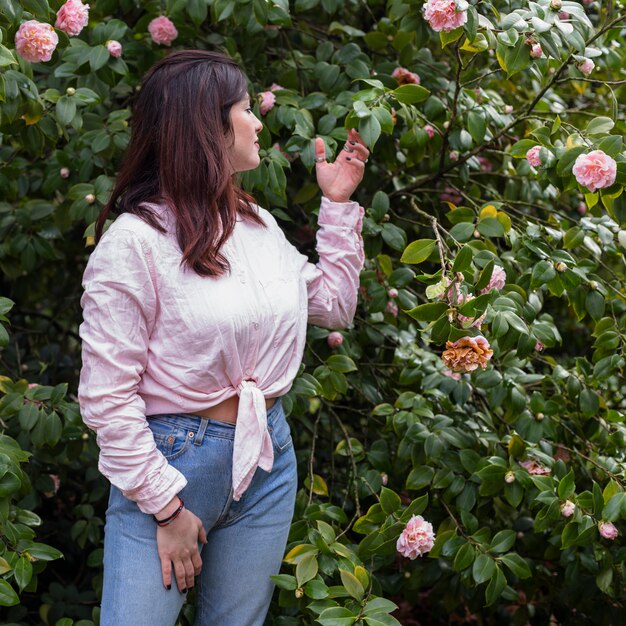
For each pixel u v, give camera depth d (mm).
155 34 2016
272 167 1906
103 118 2092
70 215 1979
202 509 1370
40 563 1641
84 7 1842
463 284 1555
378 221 1994
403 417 1912
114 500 1370
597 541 1862
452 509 1951
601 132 1740
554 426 1932
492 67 2338
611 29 1976
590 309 1830
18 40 1735
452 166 2066
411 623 2531
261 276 1411
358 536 2184
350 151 1664
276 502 1455
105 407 1269
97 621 1800
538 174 1867
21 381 1868
